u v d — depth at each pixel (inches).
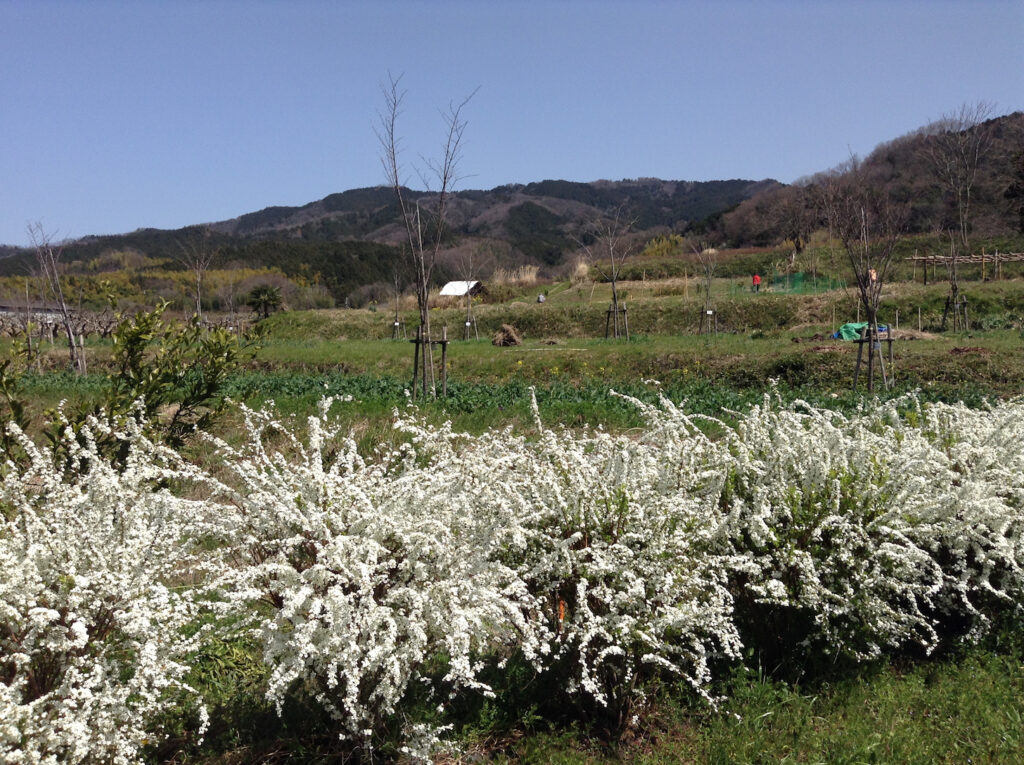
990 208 1980.8
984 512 189.6
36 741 113.4
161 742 150.5
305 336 1510.8
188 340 293.3
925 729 163.2
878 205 1106.1
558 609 161.8
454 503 150.7
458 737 155.1
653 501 169.3
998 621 204.7
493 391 615.2
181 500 147.7
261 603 156.9
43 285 1464.1
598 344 1050.1
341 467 169.0
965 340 828.6
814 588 170.7
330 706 137.3
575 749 155.8
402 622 135.0
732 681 172.2
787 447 191.3
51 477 146.5
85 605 129.6
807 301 1244.5
